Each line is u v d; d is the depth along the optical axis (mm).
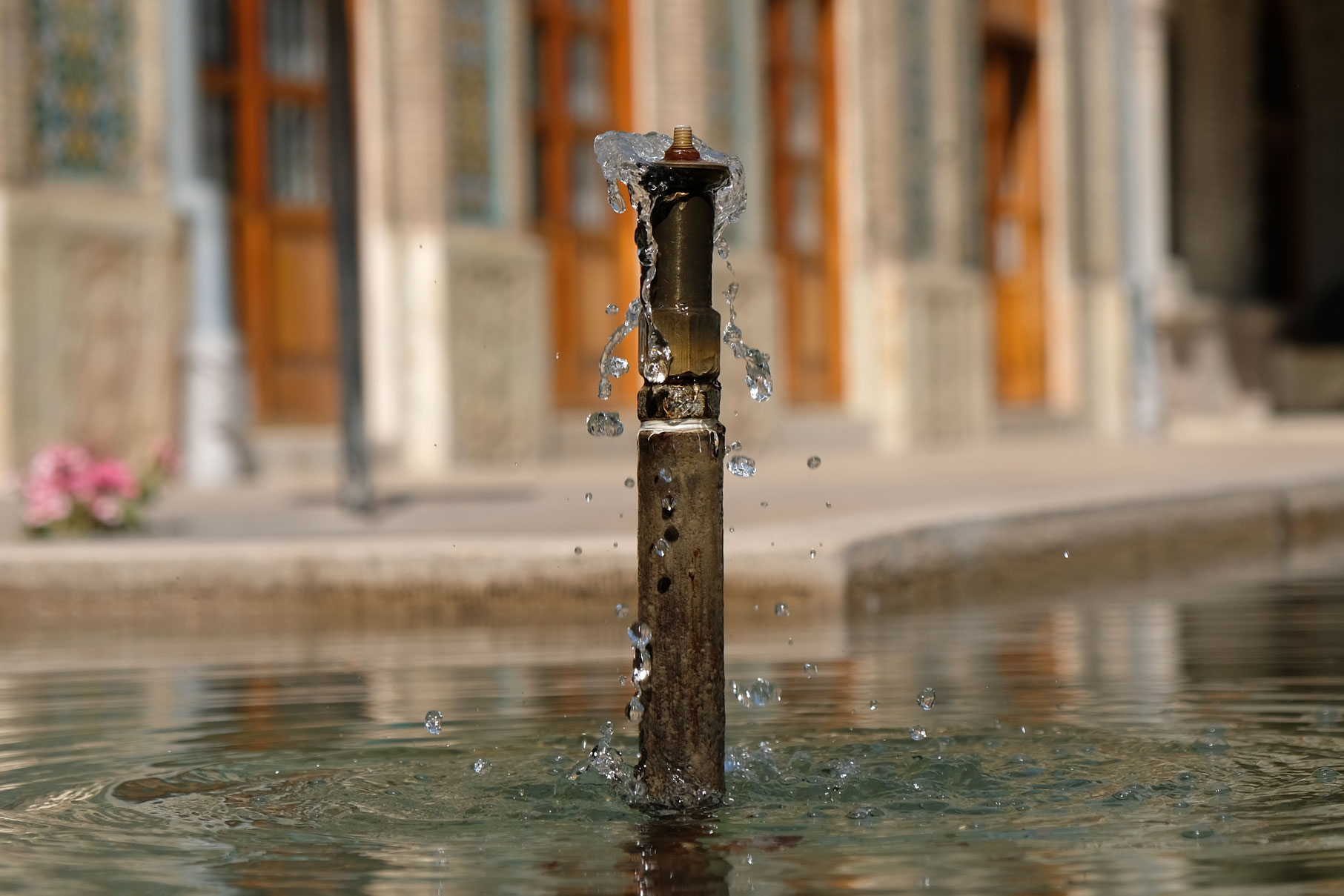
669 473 5680
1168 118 52156
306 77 26016
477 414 27422
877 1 35844
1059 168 41875
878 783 6035
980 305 38562
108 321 22344
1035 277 41938
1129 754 6441
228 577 12062
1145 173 48969
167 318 23125
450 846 5191
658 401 5703
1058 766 6246
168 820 5562
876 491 20875
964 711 7422
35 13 21656
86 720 7484
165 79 23188
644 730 5789
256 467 24516
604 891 4617
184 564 12078
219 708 7770
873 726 7055
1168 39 52219
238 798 5879
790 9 34781
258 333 25172
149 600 12078
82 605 12094
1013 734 6840
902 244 36375
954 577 13047
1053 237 42000
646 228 5723
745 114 32750
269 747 6789
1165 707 7430
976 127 38969
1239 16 53844
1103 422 43219
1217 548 16766
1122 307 43188
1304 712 7262
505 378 28000
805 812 5641
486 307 27609
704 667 5719
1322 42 57375
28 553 12180
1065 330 42094
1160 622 10695
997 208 41125
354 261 18453
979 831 5320
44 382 21547
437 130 26812
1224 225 53938
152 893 4617
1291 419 52594
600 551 11742
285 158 25719
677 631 5715
